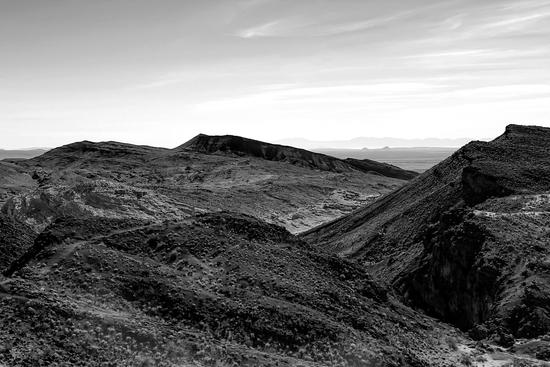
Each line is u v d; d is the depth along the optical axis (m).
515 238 43.47
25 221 70.06
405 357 27.97
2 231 49.19
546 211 50.25
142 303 28.03
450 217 51.16
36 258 31.53
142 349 23.86
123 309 27.20
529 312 34.38
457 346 32.19
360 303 33.56
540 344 31.06
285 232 39.84
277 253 36.19
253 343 26.80
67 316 24.52
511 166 65.19
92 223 36.66
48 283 28.25
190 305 28.30
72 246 32.62
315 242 79.88
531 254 40.69
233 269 32.72
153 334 24.77
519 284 37.59
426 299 47.16
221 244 35.47
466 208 57.66
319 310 30.69
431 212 64.12
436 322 36.72
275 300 30.14
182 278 31.06
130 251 33.47
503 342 32.84
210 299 29.05
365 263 62.78
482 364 29.36
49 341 22.81
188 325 27.09
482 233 44.91
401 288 49.84
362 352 27.08
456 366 28.69
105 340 23.80
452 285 44.62
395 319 33.22
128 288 28.77
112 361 22.80
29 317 23.70
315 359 26.36
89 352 22.94
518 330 33.75
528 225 46.50
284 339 27.25
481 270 41.31
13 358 20.97
